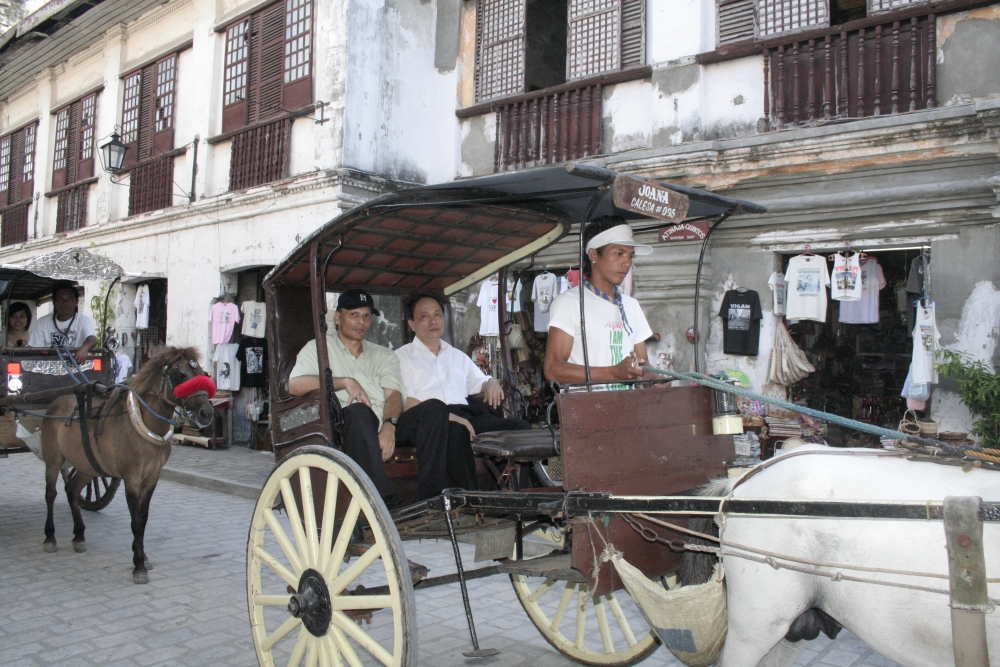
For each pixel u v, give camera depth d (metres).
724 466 3.34
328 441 3.52
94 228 13.88
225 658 4.08
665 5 8.06
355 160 9.49
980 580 1.99
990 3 6.27
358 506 3.02
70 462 5.94
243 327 11.05
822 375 8.31
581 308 2.92
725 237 7.59
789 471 2.62
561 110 9.01
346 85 9.38
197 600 5.04
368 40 9.64
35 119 16.55
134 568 5.53
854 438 7.63
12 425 6.51
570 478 2.70
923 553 2.23
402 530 3.58
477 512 3.15
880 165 6.67
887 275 8.35
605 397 2.88
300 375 3.73
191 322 11.70
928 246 6.54
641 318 3.89
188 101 12.12
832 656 4.13
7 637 4.31
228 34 11.47
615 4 8.62
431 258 4.32
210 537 6.75
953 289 6.36
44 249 15.75
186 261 11.90
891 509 2.11
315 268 3.61
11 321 8.09
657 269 7.86
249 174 10.78
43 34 14.18
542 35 10.98
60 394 5.88
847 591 2.39
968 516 2.00
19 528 6.97
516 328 9.03
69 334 7.34
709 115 7.81
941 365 6.16
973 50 6.36
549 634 4.15
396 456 3.94
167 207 12.22
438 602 5.08
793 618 2.53
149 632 4.44
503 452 3.39
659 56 8.09
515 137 9.48
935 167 6.43
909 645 2.29
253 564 3.57
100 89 14.27
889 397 8.33
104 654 4.10
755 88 7.54
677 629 2.69
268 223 10.45
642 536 2.91
